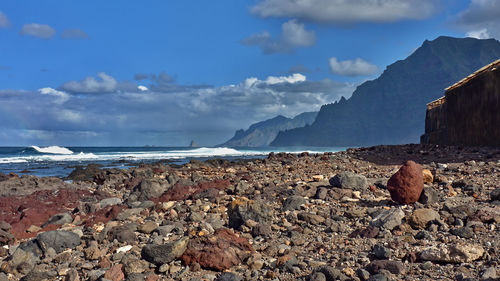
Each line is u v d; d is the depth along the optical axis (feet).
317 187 33.58
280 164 58.23
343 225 23.02
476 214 21.89
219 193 35.19
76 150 371.15
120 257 19.71
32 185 44.34
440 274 15.31
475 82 68.90
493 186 30.86
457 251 16.30
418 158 55.11
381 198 29.63
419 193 26.68
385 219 21.85
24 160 138.10
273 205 29.76
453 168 40.78
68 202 37.17
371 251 18.74
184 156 162.50
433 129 99.60
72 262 19.70
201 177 46.50
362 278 15.46
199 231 22.84
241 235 22.57
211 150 229.04
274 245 20.43
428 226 21.39
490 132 63.05
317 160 60.18
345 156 63.00
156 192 36.73
